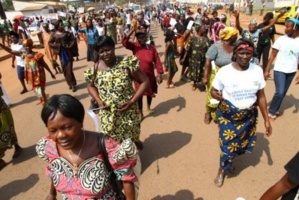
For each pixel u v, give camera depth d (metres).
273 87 6.36
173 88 6.93
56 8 52.03
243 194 3.02
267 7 35.34
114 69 2.80
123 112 3.02
